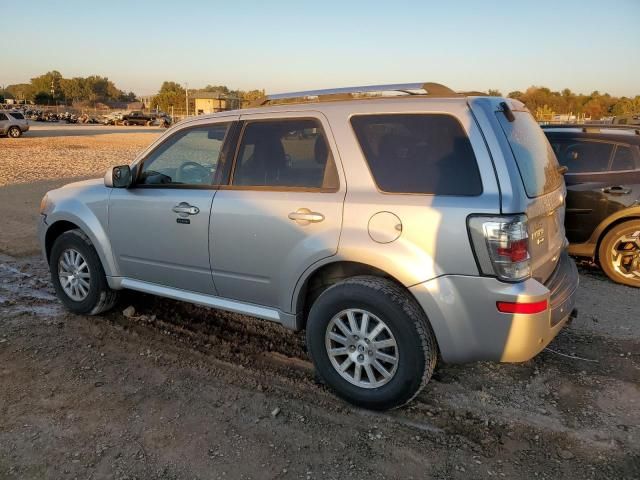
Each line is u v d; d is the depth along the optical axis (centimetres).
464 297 309
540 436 324
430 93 346
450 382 386
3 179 1438
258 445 313
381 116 341
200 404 355
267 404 357
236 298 404
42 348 430
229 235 387
